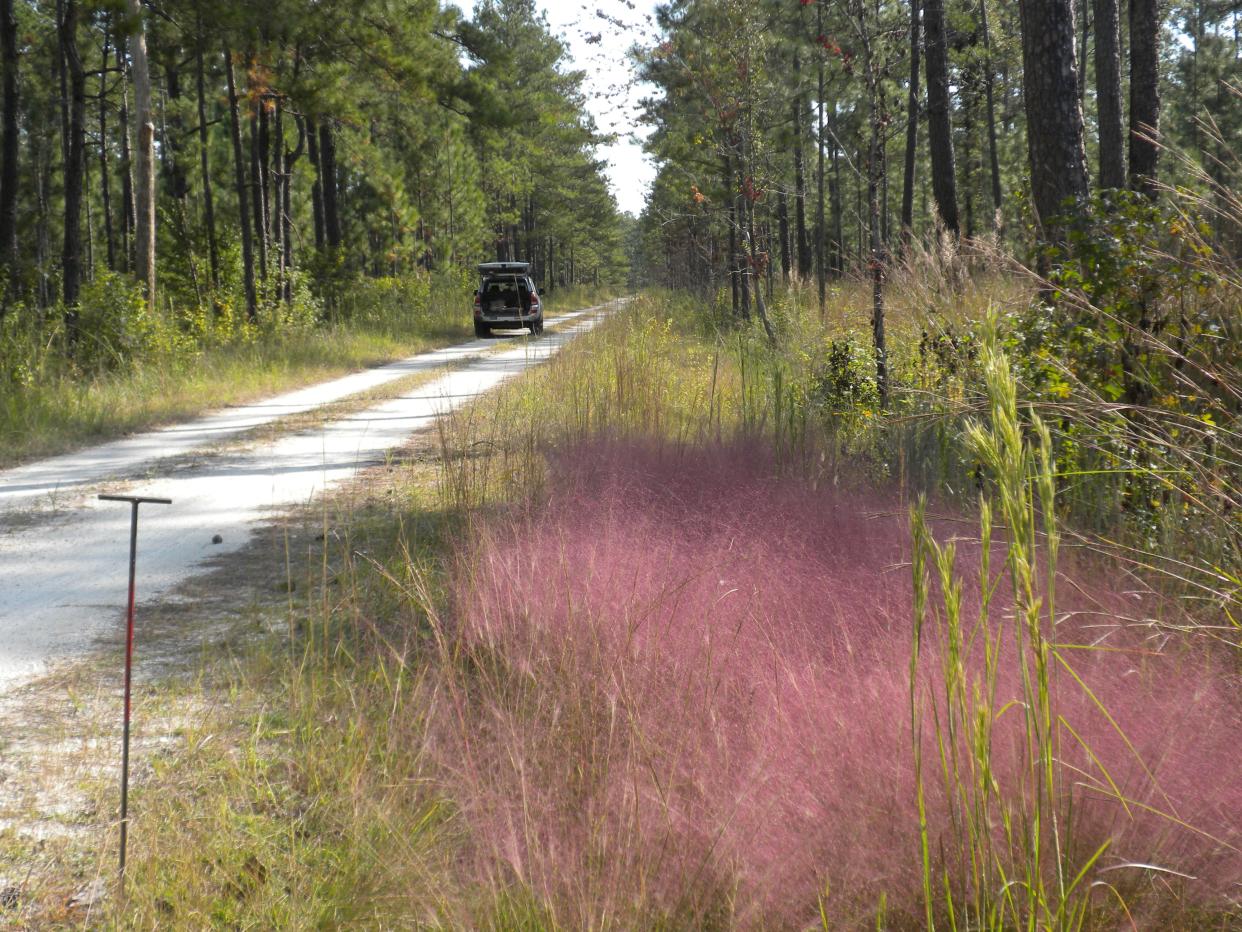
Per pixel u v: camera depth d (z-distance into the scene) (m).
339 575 5.10
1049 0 8.59
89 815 2.98
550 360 13.62
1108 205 5.57
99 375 14.71
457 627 4.00
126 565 5.98
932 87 18.17
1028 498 1.83
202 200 31.89
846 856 2.14
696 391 8.84
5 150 19.88
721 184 20.14
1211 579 3.28
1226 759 2.21
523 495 5.57
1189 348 4.42
